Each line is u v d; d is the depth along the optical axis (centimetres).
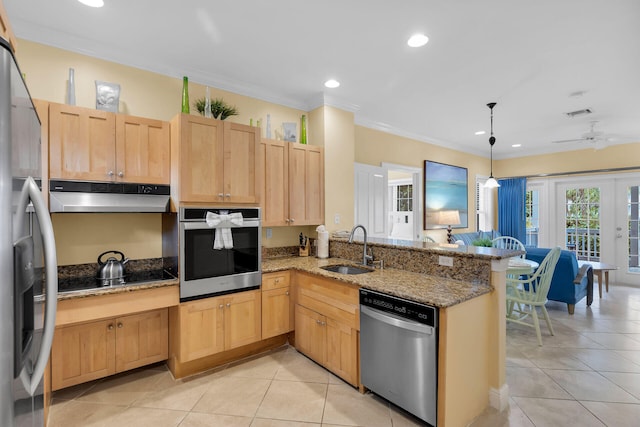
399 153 492
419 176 528
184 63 280
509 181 667
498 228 682
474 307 195
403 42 246
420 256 252
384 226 454
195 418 200
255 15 213
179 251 238
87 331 227
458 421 183
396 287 207
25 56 223
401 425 192
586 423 193
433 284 216
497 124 463
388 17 214
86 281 231
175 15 212
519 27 224
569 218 616
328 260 327
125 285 221
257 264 277
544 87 329
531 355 283
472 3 199
